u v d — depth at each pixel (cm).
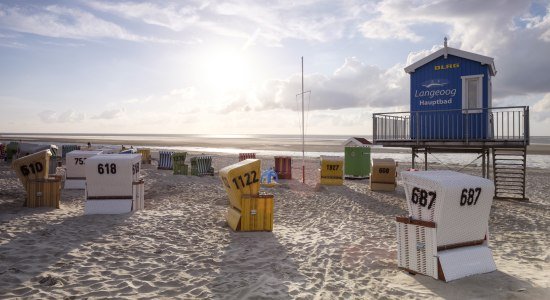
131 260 667
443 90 1542
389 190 1686
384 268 646
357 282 582
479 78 1475
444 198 554
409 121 1609
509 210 1288
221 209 1200
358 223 1047
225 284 565
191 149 6606
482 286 539
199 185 1767
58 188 1134
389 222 1062
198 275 607
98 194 1062
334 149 6612
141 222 952
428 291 531
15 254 668
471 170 2744
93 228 875
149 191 1574
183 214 1086
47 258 654
